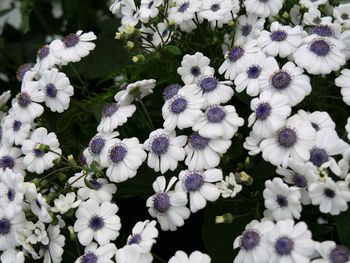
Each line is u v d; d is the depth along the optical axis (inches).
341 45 18.6
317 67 17.9
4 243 18.8
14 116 21.4
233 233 17.8
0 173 20.9
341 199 15.0
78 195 18.6
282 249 14.8
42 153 20.1
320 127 16.8
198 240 20.3
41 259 19.3
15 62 34.5
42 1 36.1
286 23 22.6
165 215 17.3
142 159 18.4
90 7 34.1
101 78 28.4
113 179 18.4
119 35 21.5
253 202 17.9
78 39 22.1
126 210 21.0
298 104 19.4
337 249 14.5
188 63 20.1
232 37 21.4
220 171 17.1
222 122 17.7
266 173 17.7
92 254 17.0
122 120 19.4
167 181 19.1
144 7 22.0
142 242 16.3
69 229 17.6
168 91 19.6
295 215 15.6
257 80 18.2
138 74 23.6
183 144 18.1
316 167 15.5
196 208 16.7
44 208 17.6
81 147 22.4
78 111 23.0
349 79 17.7
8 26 36.0
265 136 16.8
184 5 21.7
